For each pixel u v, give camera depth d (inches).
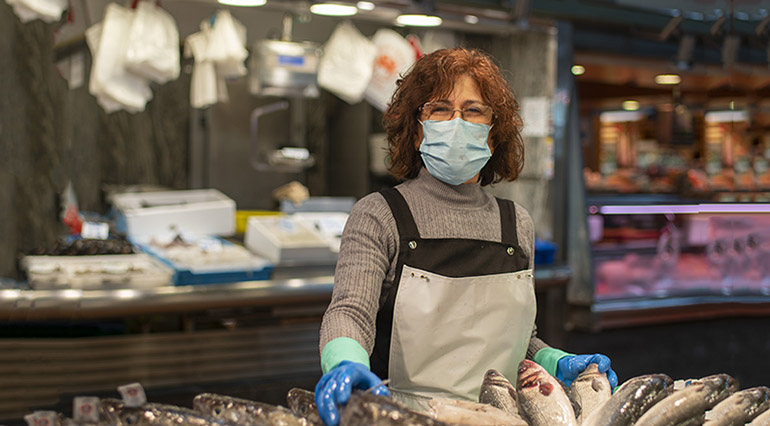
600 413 50.0
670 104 201.9
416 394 61.2
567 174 181.6
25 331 120.6
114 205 172.7
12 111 152.7
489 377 54.6
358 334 56.1
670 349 176.7
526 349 65.6
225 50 171.3
